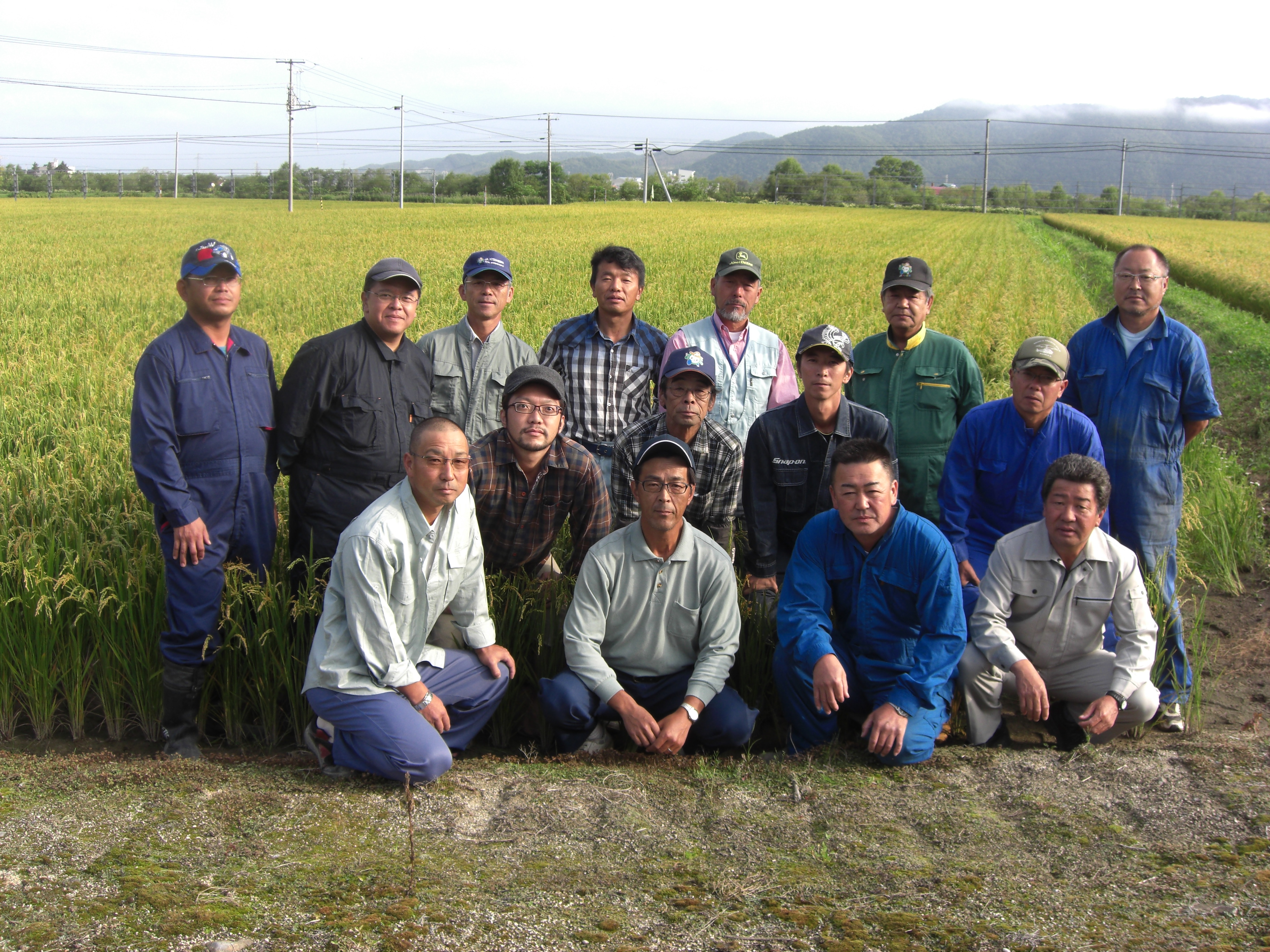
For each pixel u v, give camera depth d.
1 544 4.79
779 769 3.86
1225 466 8.42
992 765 3.84
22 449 7.05
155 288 20.56
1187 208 106.19
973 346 13.55
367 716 3.70
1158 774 3.64
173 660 4.17
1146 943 2.51
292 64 71.44
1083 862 3.01
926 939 2.55
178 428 4.12
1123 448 5.09
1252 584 6.45
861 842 3.17
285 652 4.38
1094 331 5.24
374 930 2.55
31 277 22.41
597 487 4.80
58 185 106.69
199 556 4.12
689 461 4.00
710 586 4.22
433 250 32.53
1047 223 71.44
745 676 4.78
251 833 3.18
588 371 5.71
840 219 67.00
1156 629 4.14
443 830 3.27
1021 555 4.18
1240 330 16.39
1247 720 4.71
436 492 3.72
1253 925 2.60
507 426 4.59
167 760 3.94
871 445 3.94
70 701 4.48
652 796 3.60
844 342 4.73
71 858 2.93
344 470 4.70
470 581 4.14
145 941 2.46
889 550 4.07
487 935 2.55
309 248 33.19
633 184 122.25
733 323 5.82
